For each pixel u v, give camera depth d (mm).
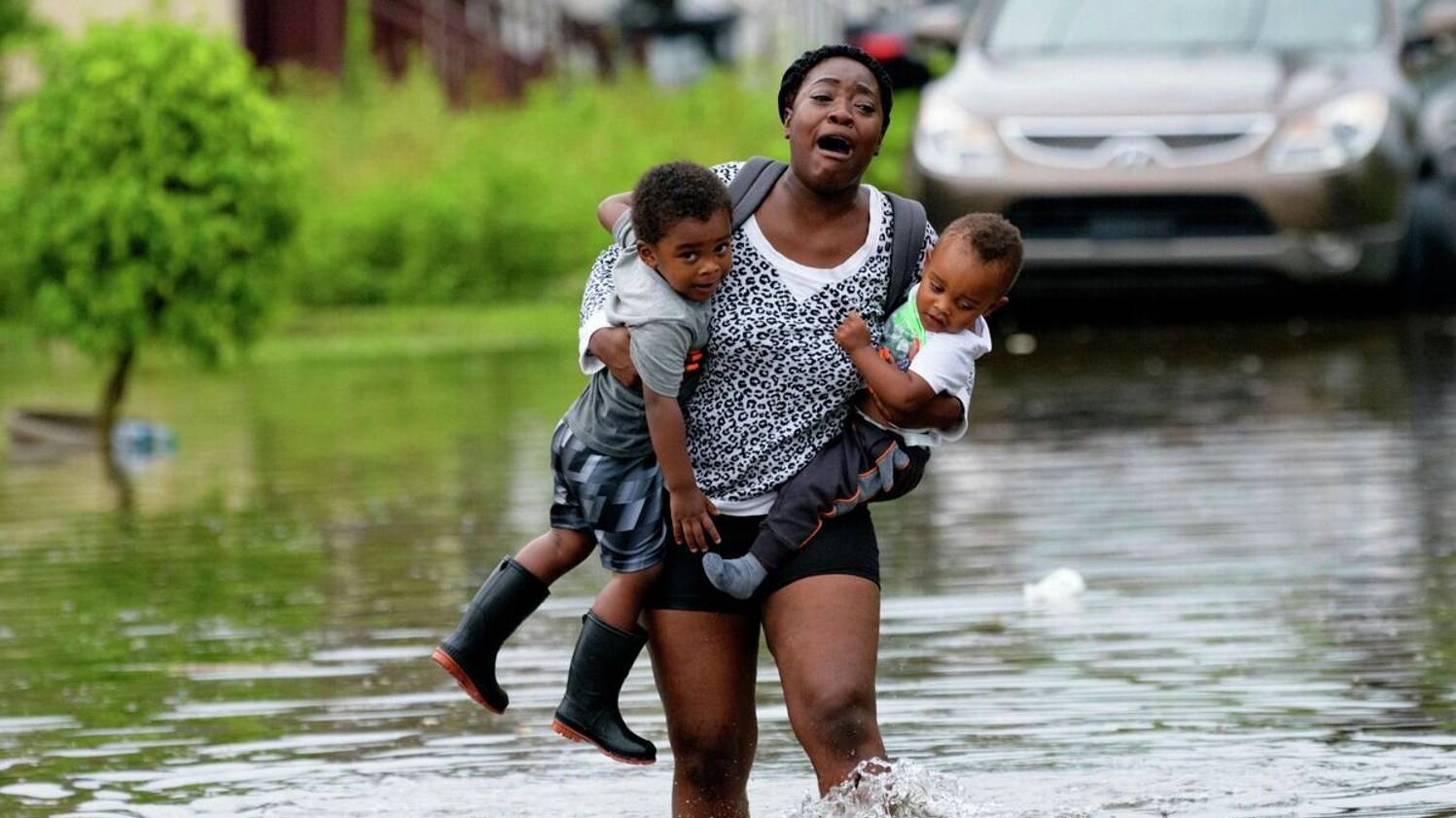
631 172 65500
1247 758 17016
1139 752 17281
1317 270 41438
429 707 19469
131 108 39344
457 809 16312
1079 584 23406
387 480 32469
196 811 16359
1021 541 26094
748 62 79188
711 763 15188
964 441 33406
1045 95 41844
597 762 17641
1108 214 41312
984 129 41688
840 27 87438
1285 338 42625
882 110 14914
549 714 19125
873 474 14781
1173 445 32312
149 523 29641
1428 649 20375
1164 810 15641
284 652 21781
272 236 40625
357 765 17594
